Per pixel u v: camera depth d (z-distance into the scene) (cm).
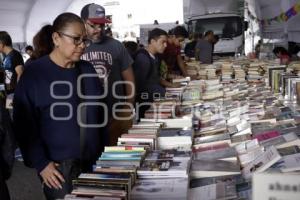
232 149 191
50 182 186
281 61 575
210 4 1133
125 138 204
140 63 353
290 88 327
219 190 146
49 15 1844
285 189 76
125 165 164
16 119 192
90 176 151
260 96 349
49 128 196
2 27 1658
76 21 189
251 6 1375
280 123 224
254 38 1430
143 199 138
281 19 1116
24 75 195
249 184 147
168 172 157
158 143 207
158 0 1912
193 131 227
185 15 1191
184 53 786
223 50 1105
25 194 356
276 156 145
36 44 269
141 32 1073
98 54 272
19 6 1648
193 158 183
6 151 159
